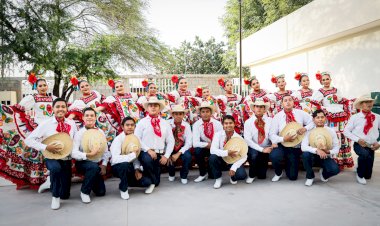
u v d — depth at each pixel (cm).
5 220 320
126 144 400
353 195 379
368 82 754
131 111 516
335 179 455
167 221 308
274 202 359
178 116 462
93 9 1247
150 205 357
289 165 454
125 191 385
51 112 449
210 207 347
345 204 347
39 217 327
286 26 986
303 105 536
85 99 511
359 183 430
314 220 304
